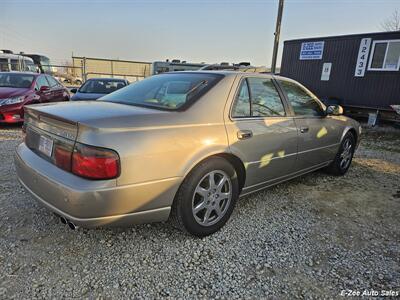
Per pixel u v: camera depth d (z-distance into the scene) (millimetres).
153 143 2061
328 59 12102
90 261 2178
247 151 2670
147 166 2031
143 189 2041
